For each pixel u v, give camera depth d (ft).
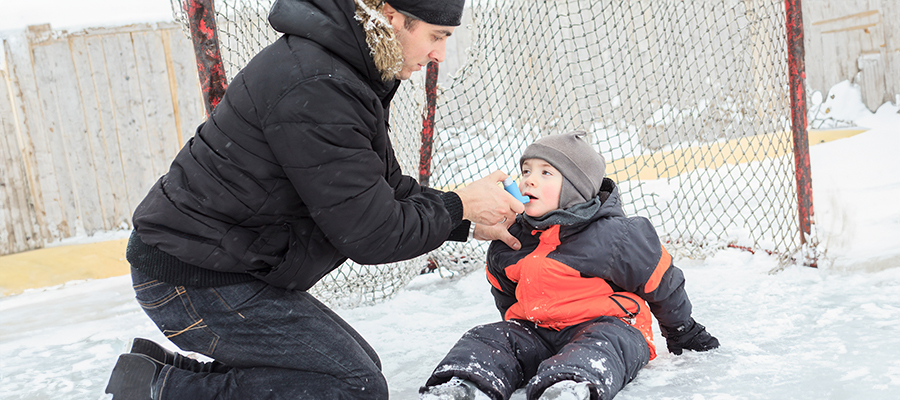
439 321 8.58
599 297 6.13
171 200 4.95
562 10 21.86
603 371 5.12
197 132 5.23
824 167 16.21
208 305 5.11
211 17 7.29
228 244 4.94
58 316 10.52
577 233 6.22
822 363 5.86
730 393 5.42
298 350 5.24
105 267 14.82
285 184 4.97
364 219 4.92
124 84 18.51
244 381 5.30
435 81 10.18
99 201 18.53
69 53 17.89
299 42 4.87
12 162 17.06
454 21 5.04
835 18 23.65
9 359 8.29
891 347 6.05
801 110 9.29
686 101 20.04
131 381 5.30
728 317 7.57
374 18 4.78
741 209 13.14
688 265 10.32
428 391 5.30
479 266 11.28
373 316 9.11
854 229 10.69
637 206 14.76
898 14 22.30
